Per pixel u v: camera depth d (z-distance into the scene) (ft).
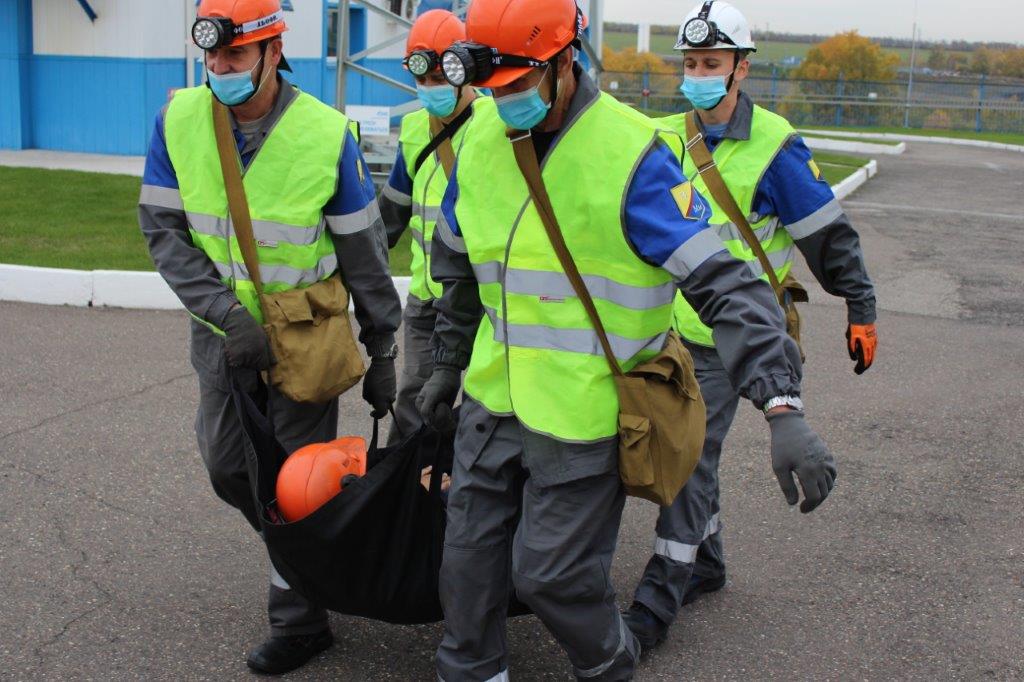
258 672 12.64
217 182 11.96
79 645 13.10
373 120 44.78
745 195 13.87
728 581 15.48
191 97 12.15
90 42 55.57
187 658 12.91
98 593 14.34
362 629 13.64
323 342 12.26
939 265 40.73
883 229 49.47
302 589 11.69
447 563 10.88
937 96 134.10
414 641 13.39
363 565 11.35
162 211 12.16
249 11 11.21
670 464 10.32
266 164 11.98
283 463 12.14
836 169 71.31
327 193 12.12
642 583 13.66
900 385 25.35
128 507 17.03
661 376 10.21
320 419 12.86
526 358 10.25
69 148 57.11
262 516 11.44
